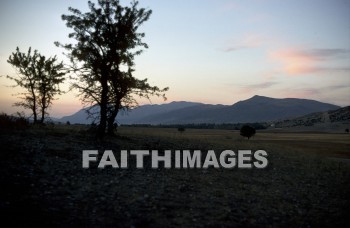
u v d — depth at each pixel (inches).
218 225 383.6
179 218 394.3
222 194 543.5
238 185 634.2
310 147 2204.7
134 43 968.3
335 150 1943.9
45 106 1216.8
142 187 522.6
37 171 499.5
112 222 357.1
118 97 970.7
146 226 356.8
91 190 463.8
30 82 1178.6
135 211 400.8
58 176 500.7
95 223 348.8
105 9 908.0
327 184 739.4
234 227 383.6
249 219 421.4
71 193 438.0
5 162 501.0
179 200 474.0
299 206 517.3
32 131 824.3
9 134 713.0
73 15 888.3
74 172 544.7
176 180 609.3
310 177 808.9
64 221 343.0
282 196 578.9
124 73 967.0
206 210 439.2
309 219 446.9
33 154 585.3
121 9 916.6
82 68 909.2
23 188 417.1
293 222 427.2
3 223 310.7
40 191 420.8
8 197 377.7
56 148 673.6
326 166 1010.1
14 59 1149.7
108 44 914.1
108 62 925.2
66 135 862.5
